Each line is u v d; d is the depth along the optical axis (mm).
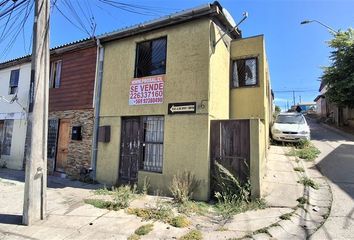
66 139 11023
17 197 7621
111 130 9500
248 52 10445
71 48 11141
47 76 6184
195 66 7926
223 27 9172
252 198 6699
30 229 5340
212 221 5672
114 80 9727
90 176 9703
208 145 7418
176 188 7109
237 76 10609
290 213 5711
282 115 14969
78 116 10570
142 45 9375
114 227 5371
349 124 22734
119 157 9188
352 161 9828
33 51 6016
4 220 5820
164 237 4895
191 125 7738
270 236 4848
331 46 19938
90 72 10531
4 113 14203
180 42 8328
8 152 13664
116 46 9930
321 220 5441
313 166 9461
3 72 14711
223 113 9172
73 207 6613
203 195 7238
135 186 7949
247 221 5504
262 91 10062
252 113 10094
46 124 6105
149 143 8641
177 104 8078
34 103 5910
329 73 19953
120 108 9375
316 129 22312
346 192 6867
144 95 8836
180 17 8156
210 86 7738
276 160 10328
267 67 12609
